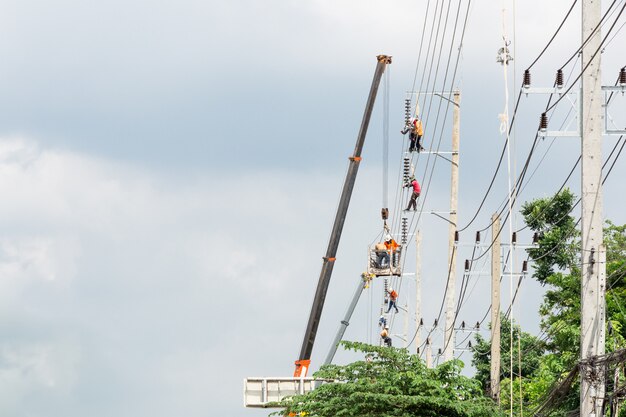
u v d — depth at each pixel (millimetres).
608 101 48938
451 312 86250
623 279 79438
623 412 57344
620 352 47062
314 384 79812
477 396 61312
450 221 86188
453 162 86125
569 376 60906
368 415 57344
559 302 92938
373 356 61000
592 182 48156
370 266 90438
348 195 81250
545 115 49906
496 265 81625
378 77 77062
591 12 48094
